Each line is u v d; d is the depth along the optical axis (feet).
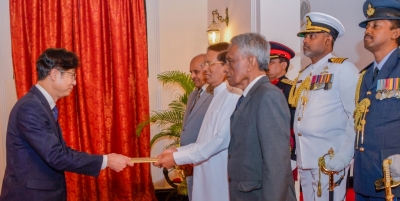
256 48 5.81
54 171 6.70
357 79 7.39
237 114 5.87
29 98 6.49
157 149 15.23
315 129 7.54
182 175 12.96
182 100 13.43
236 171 5.80
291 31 11.64
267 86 5.64
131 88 14.60
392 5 6.06
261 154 5.56
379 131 6.02
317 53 7.89
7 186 6.49
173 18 15.35
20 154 6.46
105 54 14.24
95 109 13.92
